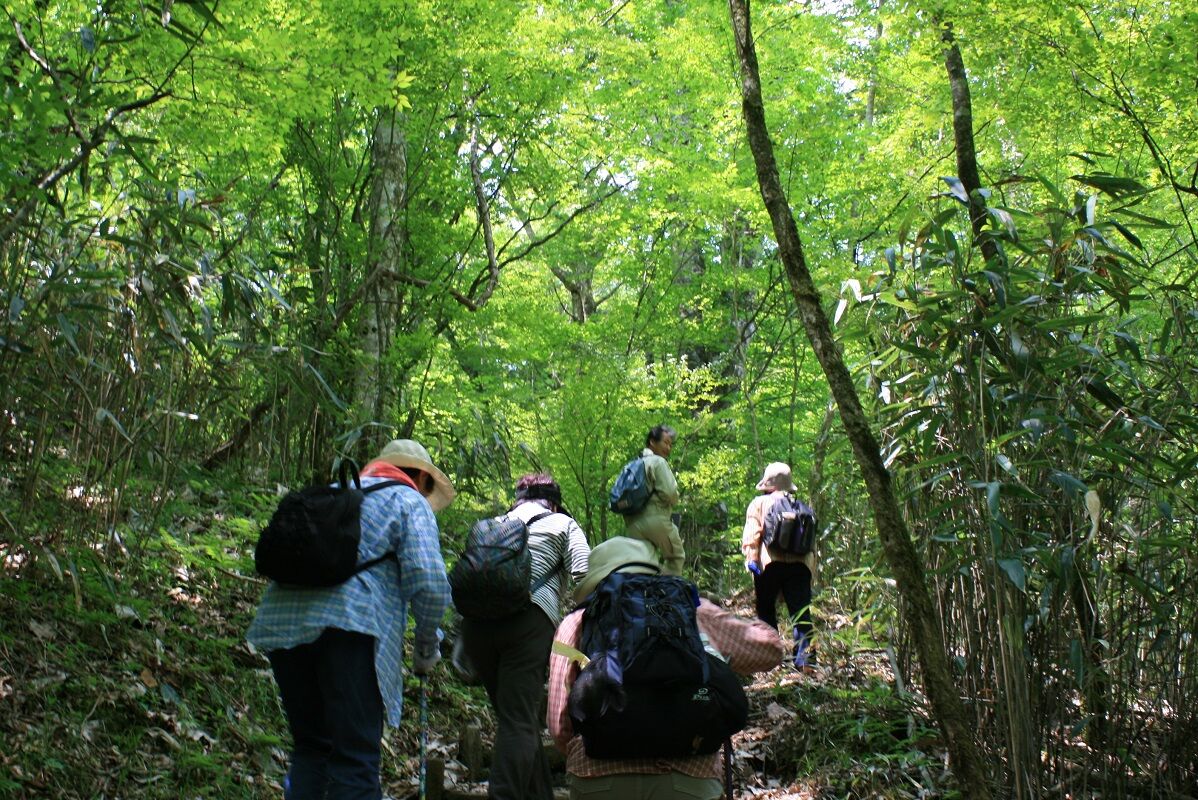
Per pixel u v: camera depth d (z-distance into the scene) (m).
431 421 8.88
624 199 11.89
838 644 6.15
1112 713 4.33
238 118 5.02
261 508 6.23
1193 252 5.75
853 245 10.75
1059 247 4.56
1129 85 5.99
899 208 9.93
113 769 3.71
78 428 4.53
